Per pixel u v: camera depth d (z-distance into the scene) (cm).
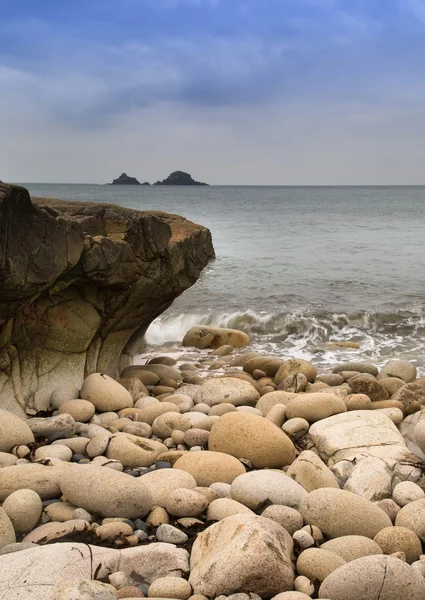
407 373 1040
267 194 15588
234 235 3597
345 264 2431
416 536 477
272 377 1105
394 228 4150
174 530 478
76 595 348
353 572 391
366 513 498
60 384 822
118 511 505
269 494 532
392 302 1736
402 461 649
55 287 782
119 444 650
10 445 636
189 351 1326
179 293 1056
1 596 376
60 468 558
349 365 1098
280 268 2319
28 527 494
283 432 682
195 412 800
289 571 422
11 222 648
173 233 1041
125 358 1068
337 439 700
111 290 879
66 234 732
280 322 1520
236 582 404
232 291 1891
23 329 769
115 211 909
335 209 7181
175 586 405
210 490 546
